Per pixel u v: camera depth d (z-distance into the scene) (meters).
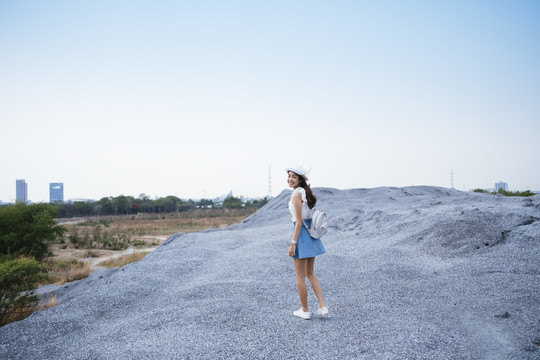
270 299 5.15
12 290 7.95
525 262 5.54
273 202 22.20
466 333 3.61
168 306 5.29
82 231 34.88
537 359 2.94
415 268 6.01
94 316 5.39
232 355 3.39
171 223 50.91
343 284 5.70
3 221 18.53
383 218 11.20
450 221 7.94
